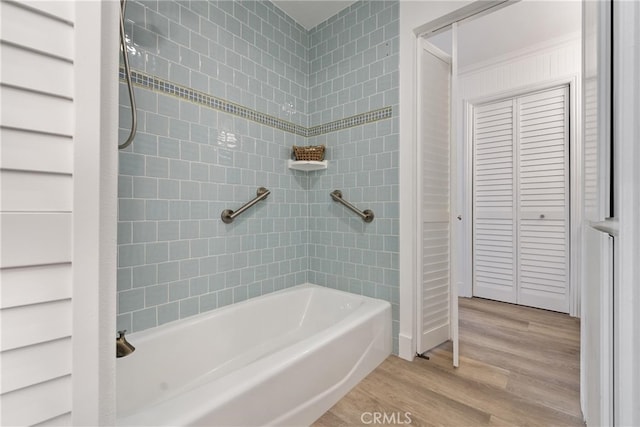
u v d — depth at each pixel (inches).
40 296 15.0
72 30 15.8
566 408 52.0
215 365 63.6
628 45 16.0
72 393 16.0
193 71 63.1
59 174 15.6
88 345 16.6
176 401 35.5
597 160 26.8
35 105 14.7
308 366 48.8
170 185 59.7
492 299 113.8
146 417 32.8
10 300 14.1
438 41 98.9
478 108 116.5
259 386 40.9
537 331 86.4
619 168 16.7
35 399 14.8
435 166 75.7
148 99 56.1
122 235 53.3
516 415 50.4
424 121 72.5
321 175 88.7
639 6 15.5
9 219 14.1
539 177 103.9
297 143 88.6
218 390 37.8
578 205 95.6
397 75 72.1
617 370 20.1
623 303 16.0
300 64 89.5
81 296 16.3
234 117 71.5
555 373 63.8
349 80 81.8
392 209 73.2
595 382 31.4
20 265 14.4
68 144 15.8
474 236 117.6
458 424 48.4
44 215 15.1
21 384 14.4
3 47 13.9
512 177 109.1
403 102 70.9
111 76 18.5
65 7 15.5
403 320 71.2
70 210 15.9
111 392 18.4
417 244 71.4
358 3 79.7
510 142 109.4
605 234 23.8
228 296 70.6
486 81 112.8
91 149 16.6
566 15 86.7
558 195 100.3
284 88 84.4
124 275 53.6
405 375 63.2
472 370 65.2
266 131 79.4
